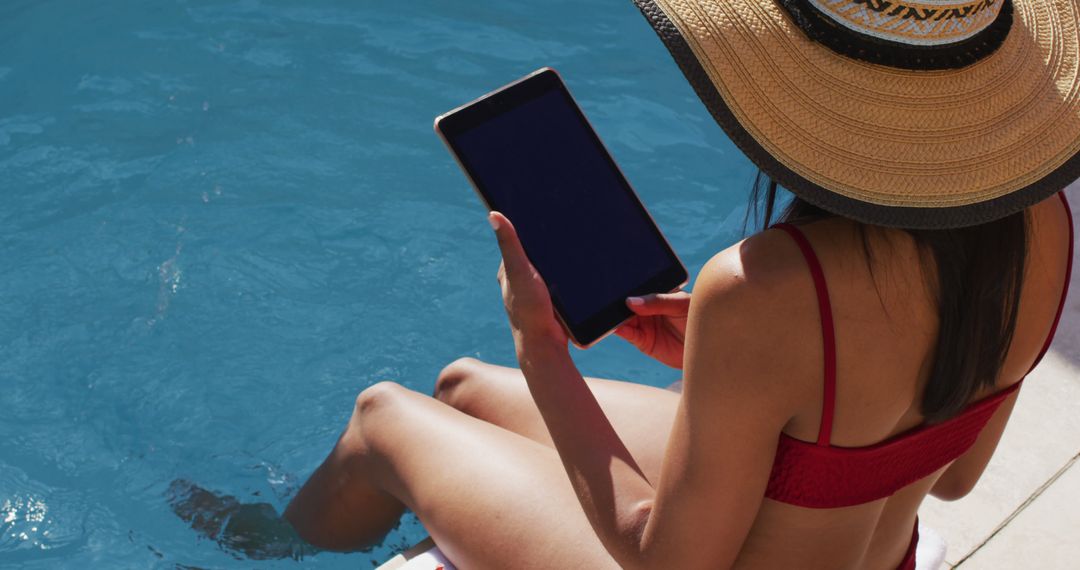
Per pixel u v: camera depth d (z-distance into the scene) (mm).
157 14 4383
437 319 3172
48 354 3035
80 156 3662
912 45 1266
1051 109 1338
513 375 2268
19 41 4215
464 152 1709
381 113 3887
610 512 1522
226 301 3197
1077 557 2346
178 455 2752
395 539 2283
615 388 2182
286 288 3234
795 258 1281
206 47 4191
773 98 1283
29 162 3633
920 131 1283
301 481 2684
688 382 1345
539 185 1734
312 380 2998
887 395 1351
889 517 1633
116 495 2627
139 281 3244
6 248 3326
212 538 2480
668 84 4137
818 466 1391
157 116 3848
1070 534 2393
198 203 3500
